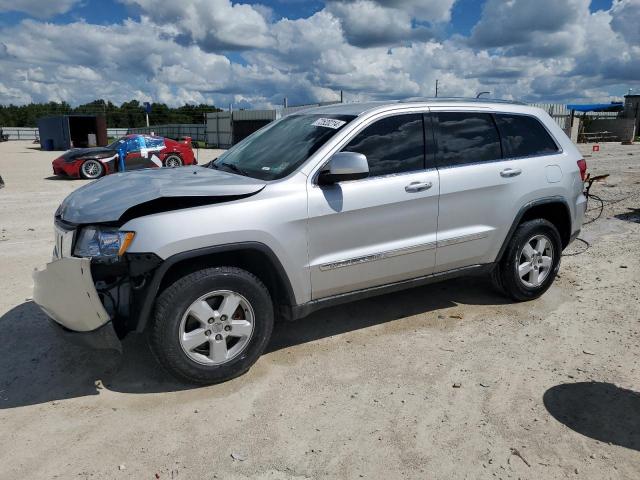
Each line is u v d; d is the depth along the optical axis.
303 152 3.98
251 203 3.56
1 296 5.23
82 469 2.80
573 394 3.51
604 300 5.16
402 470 2.80
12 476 2.75
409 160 4.23
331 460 2.88
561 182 4.98
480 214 4.55
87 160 16.27
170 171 4.38
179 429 3.14
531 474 2.77
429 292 5.41
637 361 3.95
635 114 45.94
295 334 4.43
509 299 5.17
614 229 8.23
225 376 3.61
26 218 9.31
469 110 4.64
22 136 63.56
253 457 2.90
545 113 5.19
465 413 3.30
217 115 44.38
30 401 3.44
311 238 3.78
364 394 3.52
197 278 3.40
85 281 3.12
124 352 4.09
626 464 2.84
